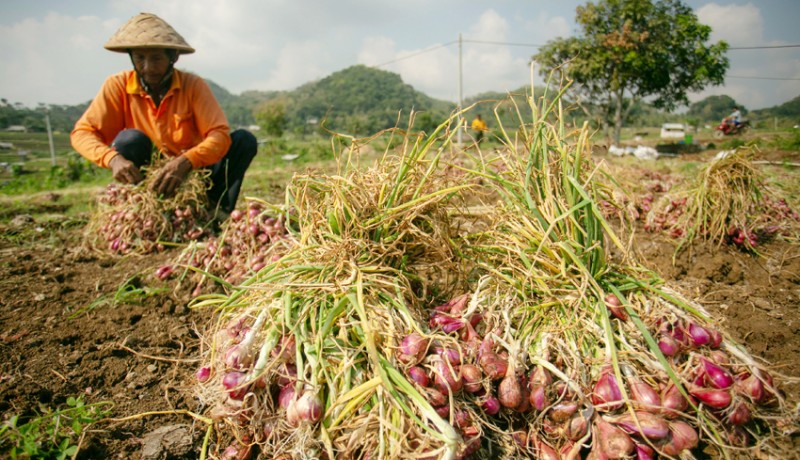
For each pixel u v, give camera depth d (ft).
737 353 5.70
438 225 7.20
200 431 6.18
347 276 6.13
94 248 13.23
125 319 9.07
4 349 7.84
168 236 12.95
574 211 6.39
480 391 5.40
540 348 5.69
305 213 7.30
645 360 5.44
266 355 5.20
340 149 7.39
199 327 8.86
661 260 12.16
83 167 48.26
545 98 6.67
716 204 12.58
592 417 5.16
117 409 6.61
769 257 12.23
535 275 6.32
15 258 12.63
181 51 13.14
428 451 4.58
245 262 9.89
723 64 67.46
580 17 66.74
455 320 6.07
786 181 20.52
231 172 14.75
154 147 14.15
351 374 5.20
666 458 4.95
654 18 64.59
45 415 6.27
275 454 5.04
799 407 5.64
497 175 7.32
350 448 4.67
